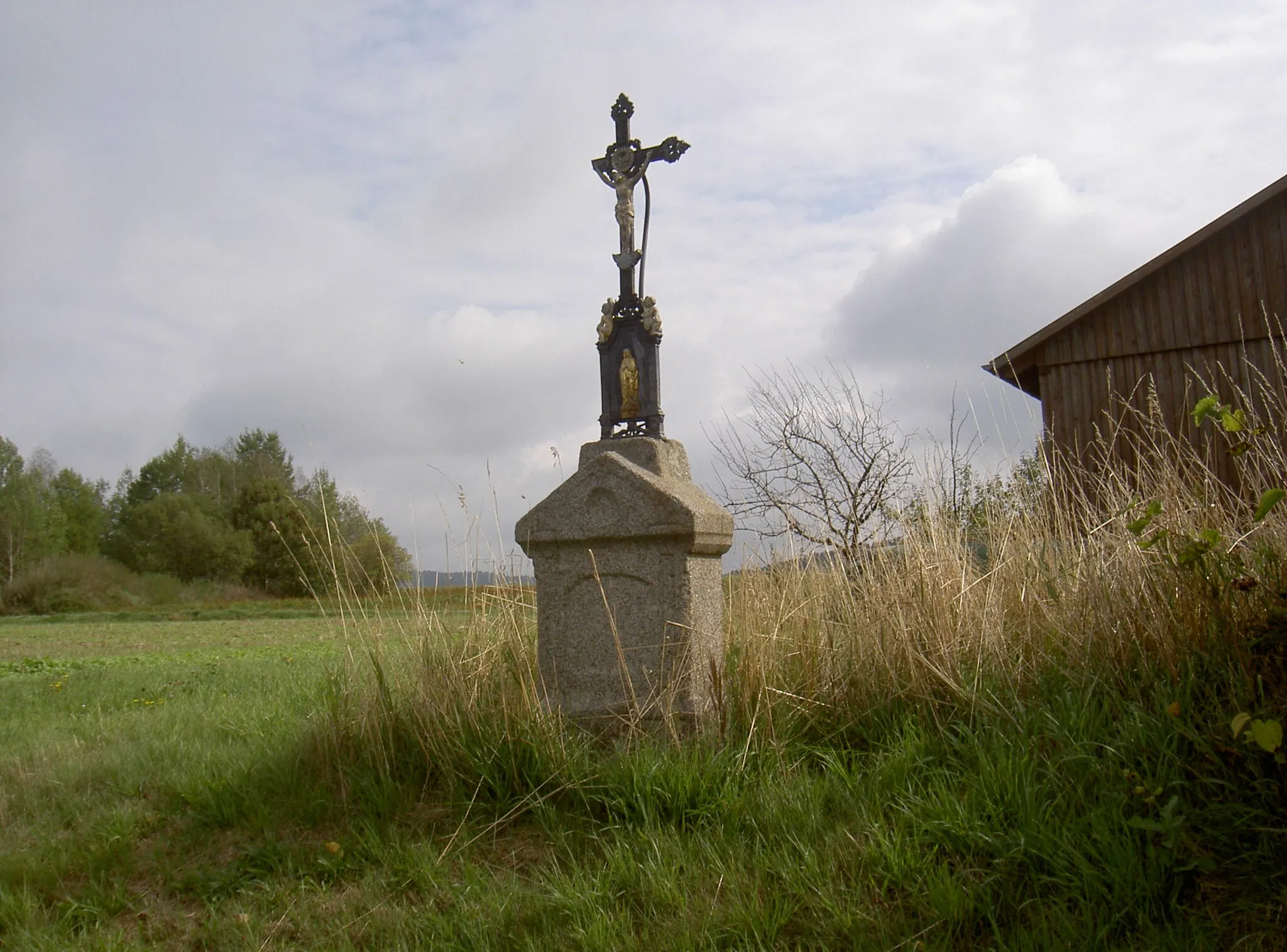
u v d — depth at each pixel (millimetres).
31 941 3428
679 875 3373
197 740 5898
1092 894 2844
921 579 4859
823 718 4484
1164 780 3217
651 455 5410
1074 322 13695
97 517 69375
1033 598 4730
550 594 4945
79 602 39719
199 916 3623
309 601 37312
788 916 3014
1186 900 2852
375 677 4977
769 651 4762
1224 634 3660
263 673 9625
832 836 3404
